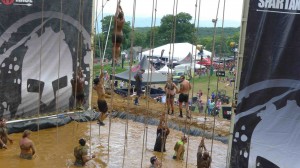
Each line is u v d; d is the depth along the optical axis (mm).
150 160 14734
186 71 37062
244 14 13000
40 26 19031
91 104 21844
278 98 12914
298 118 12828
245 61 13031
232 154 13531
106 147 17328
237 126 13359
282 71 12797
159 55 50188
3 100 18453
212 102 30312
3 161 15109
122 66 51594
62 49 20141
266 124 13117
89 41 21172
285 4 12531
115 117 22125
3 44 18062
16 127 18516
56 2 19359
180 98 21047
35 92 19484
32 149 15523
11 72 18516
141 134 19484
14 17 18156
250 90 13109
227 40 79062
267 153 13172
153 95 30750
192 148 17938
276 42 12742
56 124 19781
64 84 20562
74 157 16047
